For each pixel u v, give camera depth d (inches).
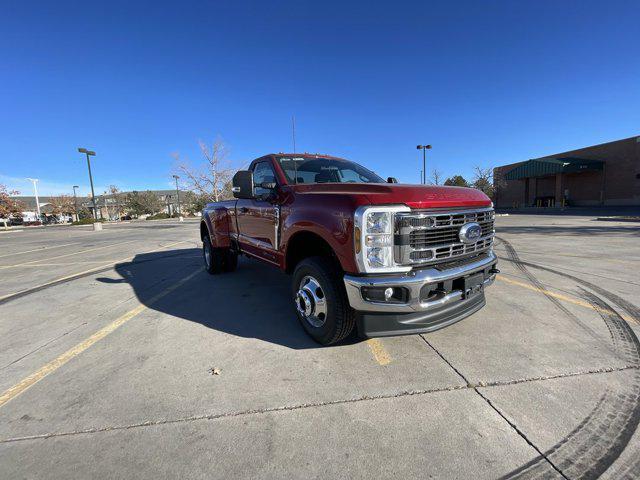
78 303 197.8
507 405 93.0
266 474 71.9
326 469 73.0
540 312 163.3
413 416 89.4
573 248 353.4
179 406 95.3
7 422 90.0
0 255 470.0
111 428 86.9
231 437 83.0
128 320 165.8
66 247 549.6
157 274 278.4
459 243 117.3
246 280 243.9
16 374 115.2
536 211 1315.2
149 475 72.0
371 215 105.3
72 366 119.8
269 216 162.2
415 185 120.4
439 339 135.0
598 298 183.0
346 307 119.2
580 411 90.0
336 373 111.2
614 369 110.5
